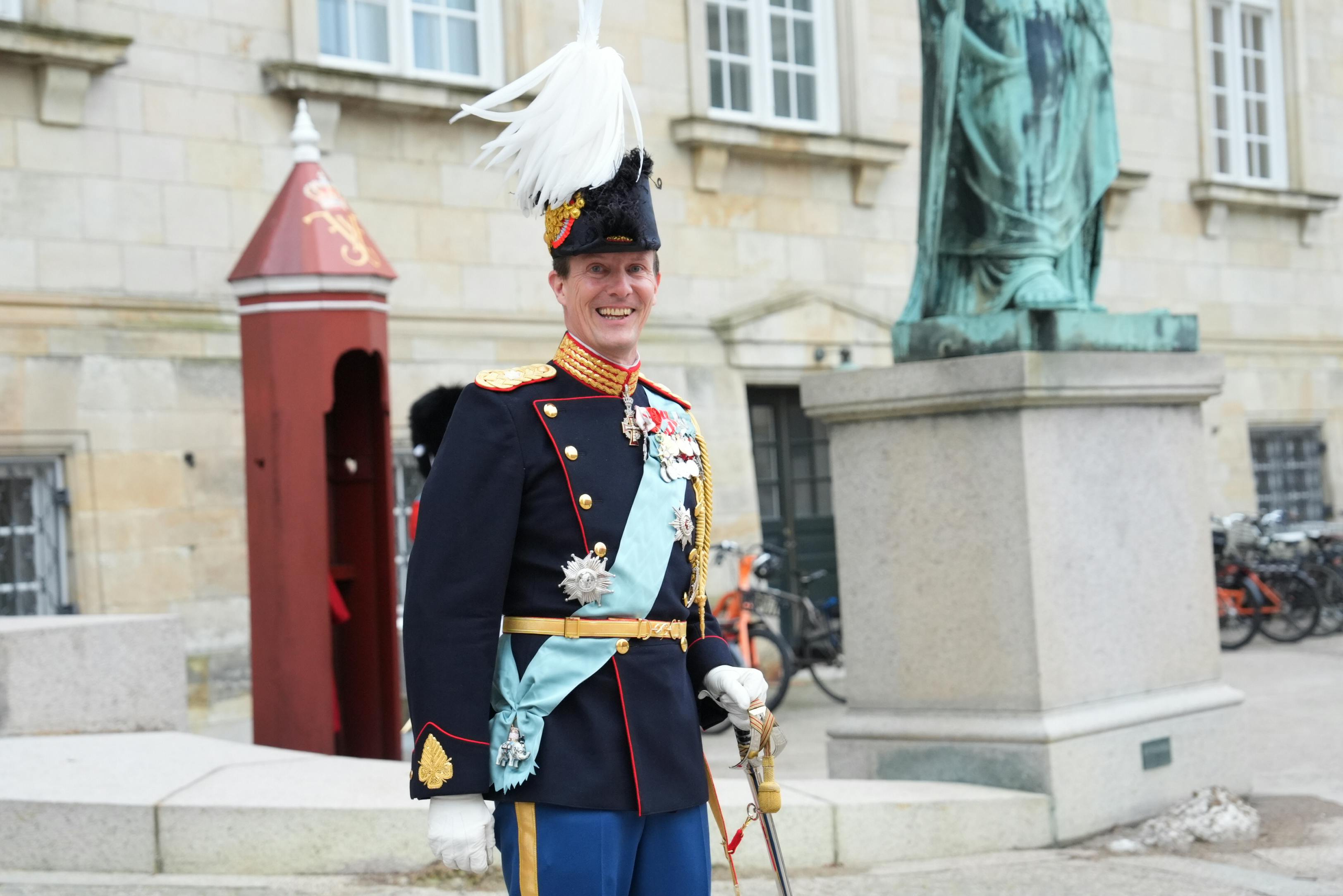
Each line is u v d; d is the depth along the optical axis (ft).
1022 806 16.01
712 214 36.58
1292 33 51.26
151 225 28.22
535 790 7.82
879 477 17.60
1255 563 39.01
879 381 17.34
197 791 14.96
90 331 27.40
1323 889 14.34
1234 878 14.80
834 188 38.88
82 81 27.25
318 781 15.43
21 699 18.07
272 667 19.29
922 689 17.24
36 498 27.22
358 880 14.24
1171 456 17.94
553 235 8.27
